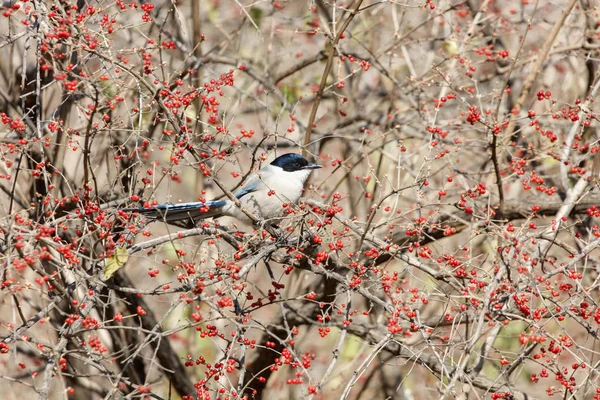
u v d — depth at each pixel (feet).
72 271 29.43
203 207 33.94
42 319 28.76
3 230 29.22
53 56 31.53
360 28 55.31
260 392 48.60
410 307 33.22
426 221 34.83
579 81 50.98
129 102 40.78
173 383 48.52
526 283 30.37
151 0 51.55
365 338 43.73
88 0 35.32
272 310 60.08
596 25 49.60
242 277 31.50
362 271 32.99
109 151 40.63
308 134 42.11
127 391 36.65
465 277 32.76
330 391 54.85
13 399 43.75
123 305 45.60
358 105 56.70
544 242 37.40
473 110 36.04
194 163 32.58
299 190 39.81
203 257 34.63
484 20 48.14
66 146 36.94
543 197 45.57
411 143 55.26
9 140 37.65
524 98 44.09
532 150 39.99
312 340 62.23
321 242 33.27
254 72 49.52
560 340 30.91
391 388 51.11
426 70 51.03
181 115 33.58
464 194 36.73
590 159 45.70
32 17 34.71
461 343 30.68
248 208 38.11
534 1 49.39
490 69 54.60
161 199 57.11
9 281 28.32
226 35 52.03
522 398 36.27
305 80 56.44
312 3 44.78
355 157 53.11
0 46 33.24
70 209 39.22
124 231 31.65
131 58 41.14
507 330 45.39
